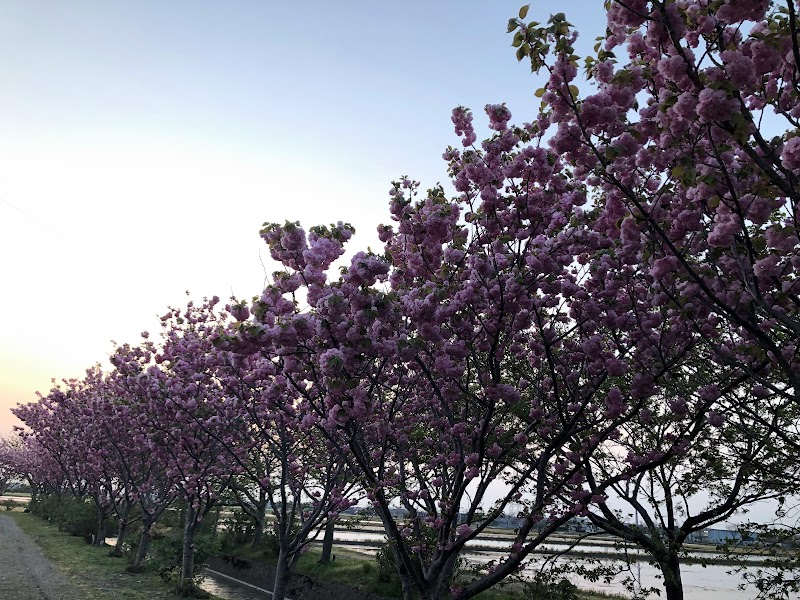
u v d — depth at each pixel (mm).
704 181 4172
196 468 16766
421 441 9727
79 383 27000
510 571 7355
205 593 16922
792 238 4531
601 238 6824
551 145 5133
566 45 4441
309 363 6832
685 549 9352
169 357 15609
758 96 5156
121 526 24953
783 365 4527
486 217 7238
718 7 4152
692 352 7750
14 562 21234
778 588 7773
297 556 12508
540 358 8336
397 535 7145
